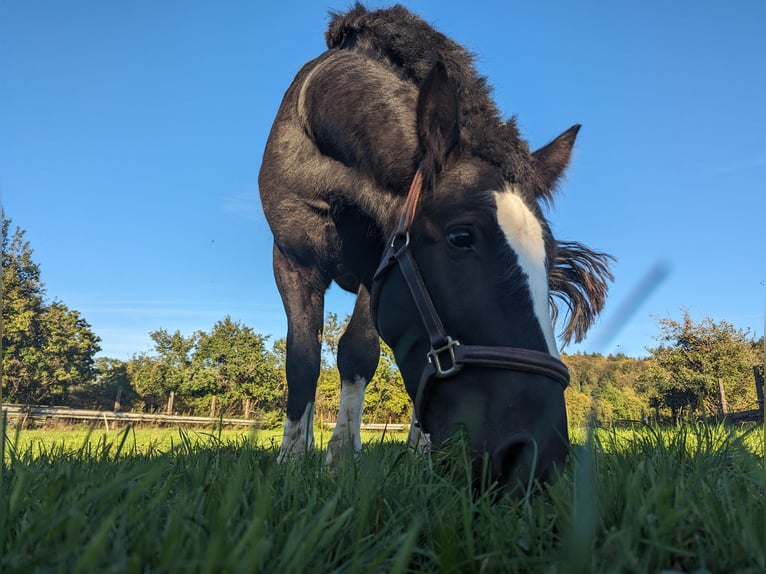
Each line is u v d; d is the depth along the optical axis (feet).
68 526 3.64
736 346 45.52
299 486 5.72
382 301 8.79
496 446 6.15
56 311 97.40
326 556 4.01
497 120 9.09
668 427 10.97
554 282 9.88
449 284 7.46
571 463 6.64
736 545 3.91
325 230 12.16
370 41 11.50
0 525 3.82
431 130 8.34
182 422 58.70
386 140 9.52
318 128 11.27
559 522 4.37
